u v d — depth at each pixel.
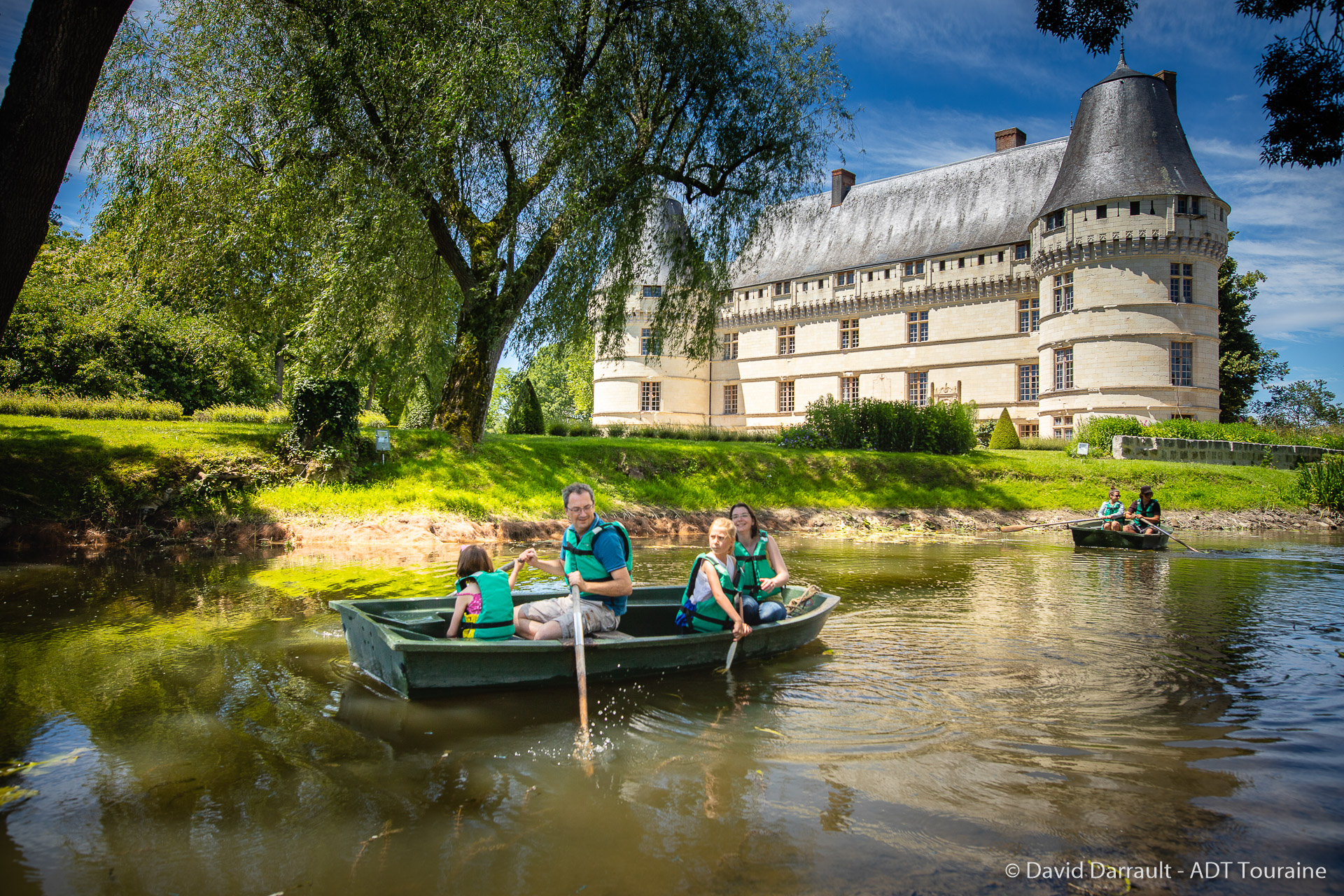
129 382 21.27
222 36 13.66
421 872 2.81
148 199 14.48
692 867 2.87
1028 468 23.12
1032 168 41.50
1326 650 6.26
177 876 2.77
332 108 13.03
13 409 16.02
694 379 51.91
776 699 4.92
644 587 6.89
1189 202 32.72
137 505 12.30
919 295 43.06
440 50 12.79
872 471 21.28
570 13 14.27
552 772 3.73
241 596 7.88
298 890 2.69
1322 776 3.77
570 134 13.95
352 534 13.04
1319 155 9.47
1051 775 3.76
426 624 5.71
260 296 17.86
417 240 14.38
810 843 3.07
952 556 12.93
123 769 3.68
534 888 2.71
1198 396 32.94
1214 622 7.43
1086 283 34.31
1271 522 21.44
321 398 14.46
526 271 15.90
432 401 20.83
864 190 49.31
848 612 7.83
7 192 5.01
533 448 17.73
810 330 48.19
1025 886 2.76
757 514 18.06
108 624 6.55
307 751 3.93
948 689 5.17
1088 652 6.18
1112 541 14.80
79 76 5.15
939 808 3.40
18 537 11.14
